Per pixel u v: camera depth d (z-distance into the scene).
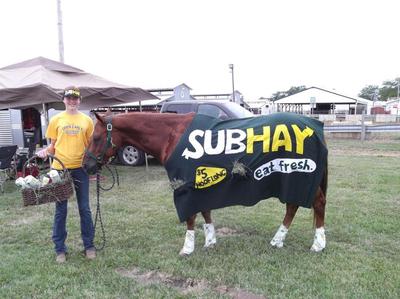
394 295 3.30
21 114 10.07
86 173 4.05
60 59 14.95
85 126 3.95
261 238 4.60
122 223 5.22
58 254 4.04
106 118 3.99
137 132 4.03
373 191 6.91
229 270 3.78
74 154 3.91
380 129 17.48
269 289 3.43
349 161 10.77
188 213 3.84
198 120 3.95
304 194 3.88
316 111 49.44
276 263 3.91
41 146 10.21
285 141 3.78
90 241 4.11
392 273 3.67
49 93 7.32
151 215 5.58
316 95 48.97
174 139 3.94
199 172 3.75
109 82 9.47
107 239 4.63
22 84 7.57
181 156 3.81
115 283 3.54
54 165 3.93
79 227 5.06
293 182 3.84
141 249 4.32
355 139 17.78
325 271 3.72
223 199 3.81
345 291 3.37
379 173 8.66
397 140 16.92
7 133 10.19
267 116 3.97
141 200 6.46
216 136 3.80
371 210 5.70
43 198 3.73
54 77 8.29
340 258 4.01
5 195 6.96
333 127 18.25
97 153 3.95
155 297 3.30
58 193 3.76
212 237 4.34
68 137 3.88
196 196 3.82
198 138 3.82
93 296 3.33
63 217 3.98
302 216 5.45
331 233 4.77
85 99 8.52
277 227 5.02
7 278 3.67
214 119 3.98
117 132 4.02
